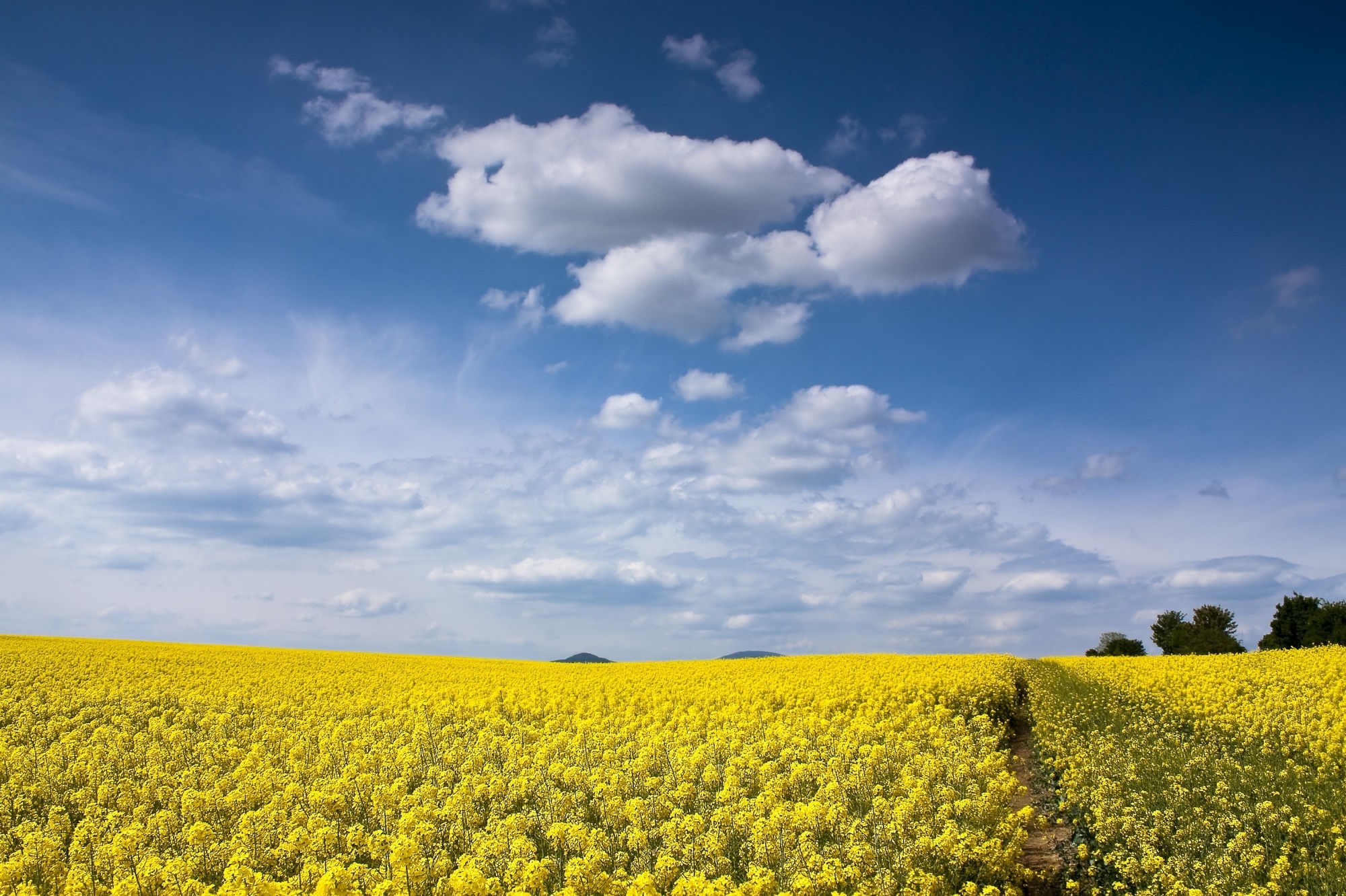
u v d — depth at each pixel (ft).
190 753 63.31
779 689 85.97
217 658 138.31
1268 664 98.48
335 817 45.62
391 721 72.23
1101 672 104.22
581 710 78.48
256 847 40.63
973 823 40.47
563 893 31.99
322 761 57.41
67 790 53.93
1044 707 75.72
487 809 48.39
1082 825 41.52
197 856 38.52
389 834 41.19
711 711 75.36
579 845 39.11
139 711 82.89
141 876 34.88
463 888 32.32
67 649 140.67
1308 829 37.17
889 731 59.98
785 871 35.27
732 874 36.45
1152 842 37.09
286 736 68.39
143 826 44.04
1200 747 55.26
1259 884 32.99
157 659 131.85
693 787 47.11
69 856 39.58
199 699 89.81
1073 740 59.36
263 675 114.11
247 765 56.59
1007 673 100.17
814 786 48.70
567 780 50.19
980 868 34.86
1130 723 66.23
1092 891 34.78
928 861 35.76
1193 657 122.72
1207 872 33.35
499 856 37.86
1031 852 42.22
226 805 48.19
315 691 97.76
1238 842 35.53
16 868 36.29
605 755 55.52
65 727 74.49
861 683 86.89
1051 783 52.75
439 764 57.52
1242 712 66.03
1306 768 47.34
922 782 44.04
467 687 98.43
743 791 46.11
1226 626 225.35
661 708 75.87
